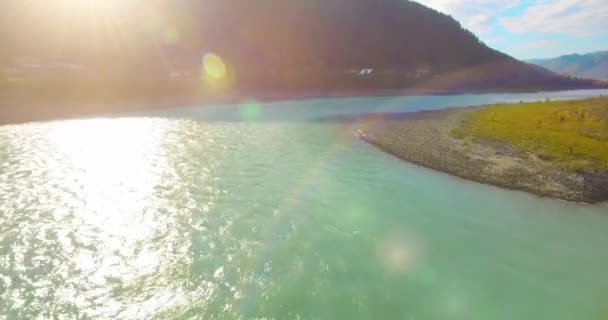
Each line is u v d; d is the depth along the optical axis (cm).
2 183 1255
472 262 813
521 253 851
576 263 809
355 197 1189
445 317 637
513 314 647
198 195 1184
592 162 1421
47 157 1609
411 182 1345
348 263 798
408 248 870
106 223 969
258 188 1259
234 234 920
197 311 637
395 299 682
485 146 1798
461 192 1241
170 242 874
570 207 1102
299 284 718
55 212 1030
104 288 697
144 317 621
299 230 948
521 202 1146
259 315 629
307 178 1380
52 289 688
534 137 1855
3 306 636
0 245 836
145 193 1194
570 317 641
